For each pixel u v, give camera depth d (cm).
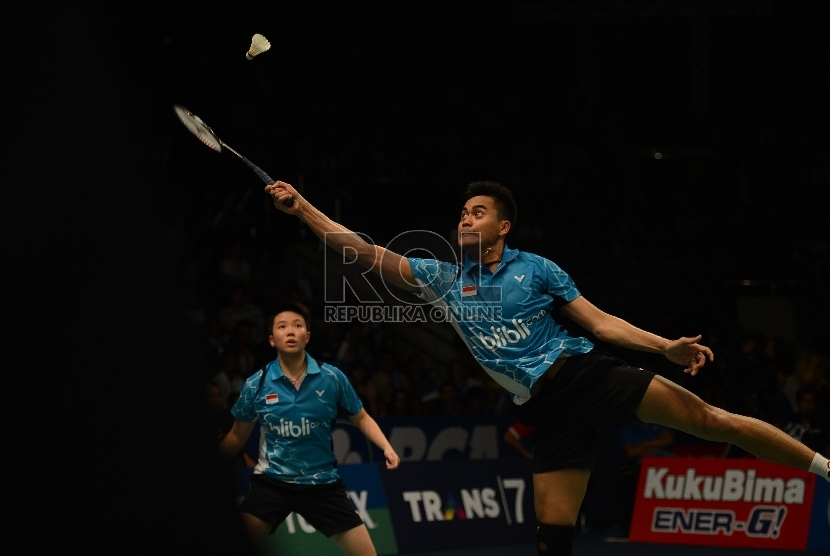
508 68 2541
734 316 1839
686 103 2567
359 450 1129
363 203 1936
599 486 1273
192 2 1934
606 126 2362
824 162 2186
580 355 511
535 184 2148
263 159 1802
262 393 643
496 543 1097
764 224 2048
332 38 2283
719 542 1098
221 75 1961
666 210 2208
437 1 2452
